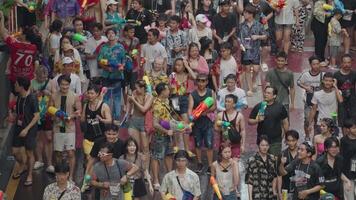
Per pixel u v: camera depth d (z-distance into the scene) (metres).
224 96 34.34
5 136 36.81
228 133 32.47
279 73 36.59
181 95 34.91
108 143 28.45
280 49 48.44
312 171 29.34
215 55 39.53
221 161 29.64
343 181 30.58
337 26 46.41
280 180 29.66
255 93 42.38
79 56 37.62
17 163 34.88
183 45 40.25
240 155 33.19
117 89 38.12
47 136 34.25
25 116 32.84
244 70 42.38
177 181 28.66
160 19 41.22
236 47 43.31
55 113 33.19
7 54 38.34
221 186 29.66
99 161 28.70
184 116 34.31
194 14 48.12
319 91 35.19
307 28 53.00
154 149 32.66
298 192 29.47
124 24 42.97
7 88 38.09
